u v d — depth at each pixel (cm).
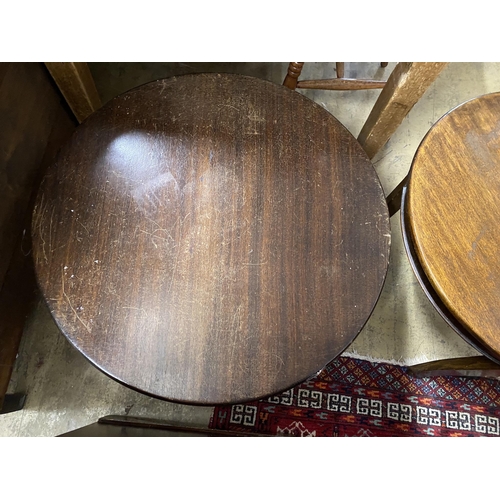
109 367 68
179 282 74
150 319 71
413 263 81
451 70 167
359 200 81
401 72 97
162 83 88
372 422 125
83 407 124
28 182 103
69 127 123
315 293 74
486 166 79
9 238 98
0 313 100
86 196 79
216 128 85
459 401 127
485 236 75
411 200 77
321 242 78
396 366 130
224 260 76
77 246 76
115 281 74
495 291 72
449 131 81
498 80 167
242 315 72
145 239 77
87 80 108
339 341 72
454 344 133
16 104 93
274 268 76
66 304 72
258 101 88
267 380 69
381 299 136
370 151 129
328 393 127
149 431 101
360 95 162
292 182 82
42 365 126
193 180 81
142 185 80
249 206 80
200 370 69
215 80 89
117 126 84
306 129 86
